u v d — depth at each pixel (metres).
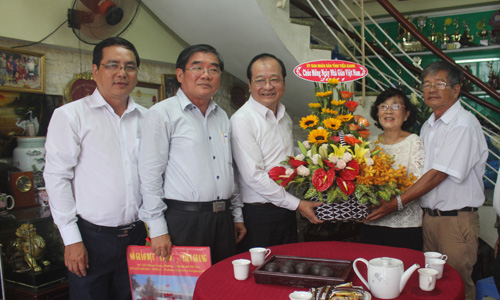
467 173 2.11
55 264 2.27
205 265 1.76
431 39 5.25
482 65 5.09
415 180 2.12
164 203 1.88
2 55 2.44
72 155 1.81
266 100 2.18
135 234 2.00
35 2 2.57
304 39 3.20
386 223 2.18
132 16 2.94
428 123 2.32
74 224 1.81
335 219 1.96
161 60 3.48
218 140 2.02
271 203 2.20
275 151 2.23
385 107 2.24
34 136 2.60
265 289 1.37
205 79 1.89
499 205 1.82
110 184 1.88
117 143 1.94
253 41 3.20
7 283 2.28
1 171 2.35
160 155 1.85
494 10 5.03
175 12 3.19
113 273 1.94
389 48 5.39
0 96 2.44
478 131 2.17
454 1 5.10
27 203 2.39
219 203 1.95
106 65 1.87
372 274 1.29
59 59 2.79
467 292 2.20
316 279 1.35
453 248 2.16
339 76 2.36
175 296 1.80
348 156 1.81
